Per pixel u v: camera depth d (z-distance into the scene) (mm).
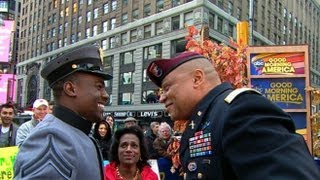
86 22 53375
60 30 60188
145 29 42750
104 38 49094
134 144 3695
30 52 69500
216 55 4492
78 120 1881
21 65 72062
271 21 52406
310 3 71812
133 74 43969
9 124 6078
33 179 1586
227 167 1200
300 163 1032
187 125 1447
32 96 65938
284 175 1016
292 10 61500
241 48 4941
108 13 48875
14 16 82688
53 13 62219
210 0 37375
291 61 5203
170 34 39031
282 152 1058
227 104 1257
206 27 4633
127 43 45031
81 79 1896
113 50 47094
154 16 41188
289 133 1118
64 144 1702
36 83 65125
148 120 40562
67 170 1656
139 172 3775
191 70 1485
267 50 5117
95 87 1936
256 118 1139
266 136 1095
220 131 1225
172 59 1524
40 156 1634
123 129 3758
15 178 1660
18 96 71500
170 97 1517
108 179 3586
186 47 4547
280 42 55750
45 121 1832
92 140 1996
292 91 5199
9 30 12695
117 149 3725
